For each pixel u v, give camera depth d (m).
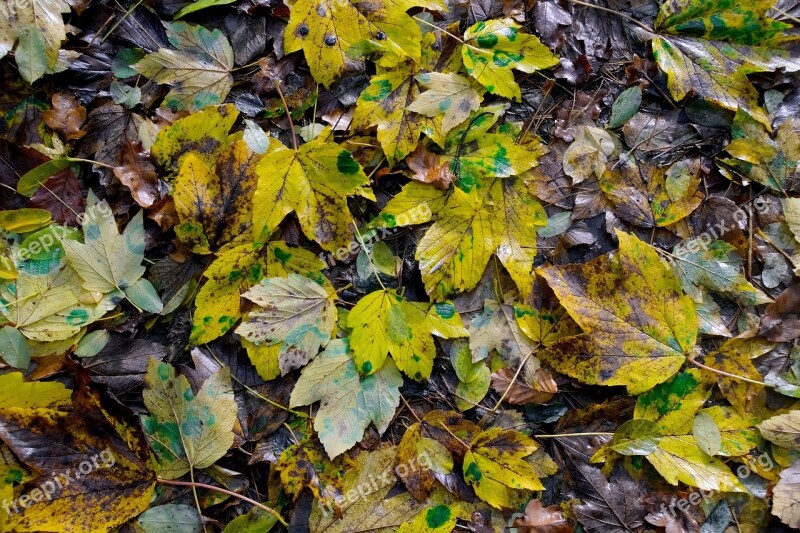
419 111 0.83
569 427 0.83
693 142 0.88
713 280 0.84
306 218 0.81
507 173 0.84
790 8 0.90
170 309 0.82
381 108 0.83
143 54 0.85
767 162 0.87
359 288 0.84
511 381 0.82
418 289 0.84
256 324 0.80
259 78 0.85
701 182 0.87
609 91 0.89
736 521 0.81
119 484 0.77
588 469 0.81
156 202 0.82
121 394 0.80
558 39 0.88
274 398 0.82
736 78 0.87
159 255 0.83
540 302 0.84
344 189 0.81
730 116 0.88
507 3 0.88
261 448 0.80
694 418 0.82
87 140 0.83
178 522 0.78
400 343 0.81
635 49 0.90
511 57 0.85
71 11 0.84
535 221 0.85
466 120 0.85
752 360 0.84
